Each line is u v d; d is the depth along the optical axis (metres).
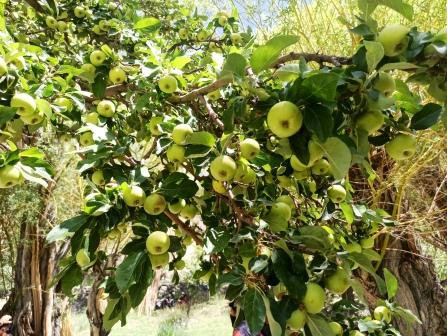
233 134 0.69
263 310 0.56
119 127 1.09
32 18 1.72
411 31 0.54
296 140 0.52
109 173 0.75
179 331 3.91
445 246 2.06
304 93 0.50
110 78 1.06
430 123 0.60
